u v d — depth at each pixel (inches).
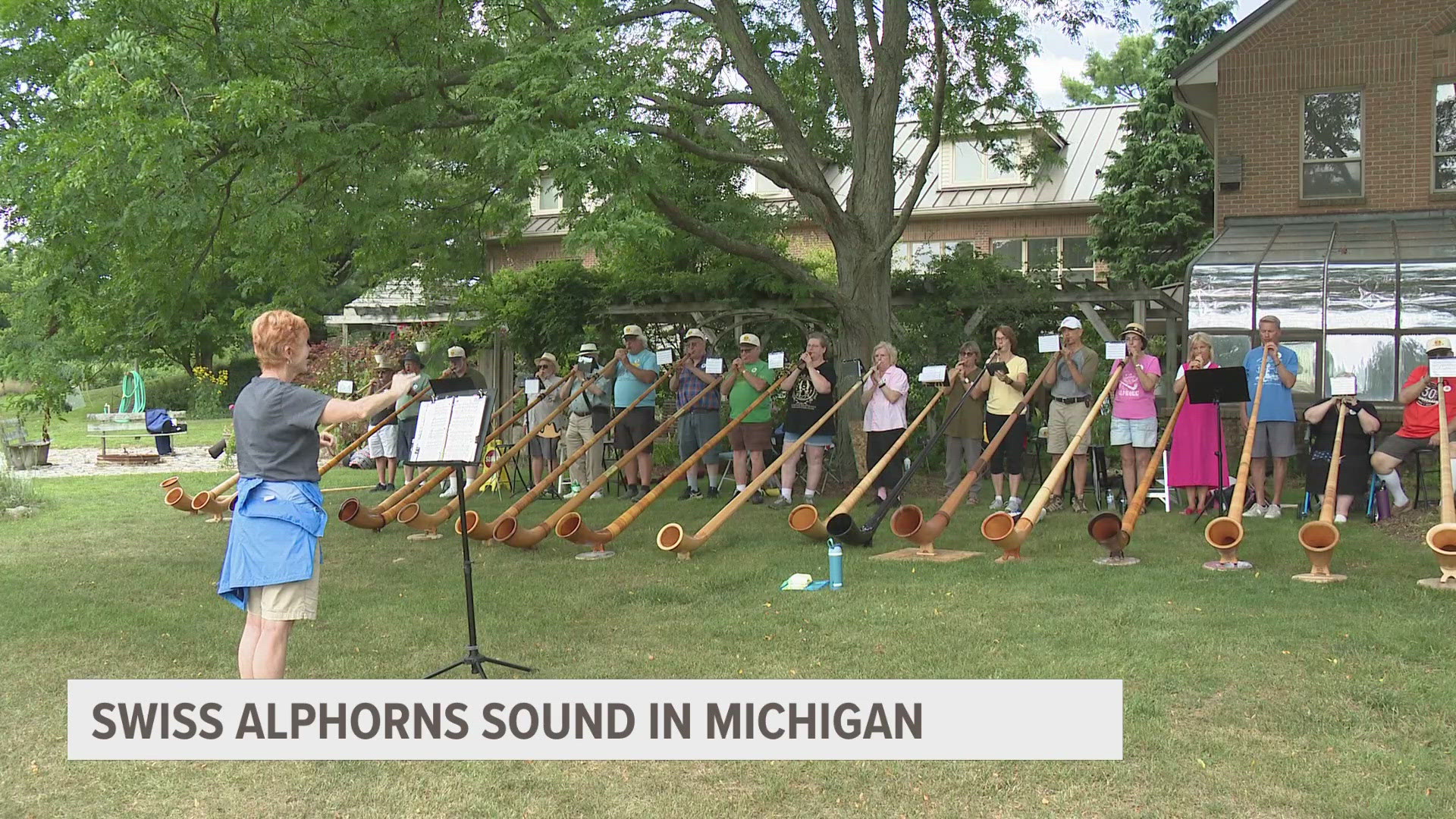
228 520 482.9
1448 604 263.7
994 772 174.6
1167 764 174.7
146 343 418.9
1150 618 255.9
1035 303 606.5
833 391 486.3
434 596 308.2
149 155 309.3
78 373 385.1
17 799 173.2
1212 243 596.4
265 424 190.4
